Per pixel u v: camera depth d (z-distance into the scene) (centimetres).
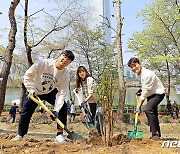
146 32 2286
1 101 984
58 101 512
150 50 2336
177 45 2311
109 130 455
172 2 2081
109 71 500
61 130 516
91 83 593
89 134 578
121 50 1595
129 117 1670
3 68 998
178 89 3231
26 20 1568
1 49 1669
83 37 2681
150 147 436
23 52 2025
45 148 430
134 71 563
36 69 499
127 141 478
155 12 2125
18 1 1070
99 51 2725
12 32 1036
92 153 395
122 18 1664
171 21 2136
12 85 2230
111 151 406
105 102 459
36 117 1708
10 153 400
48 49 2025
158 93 553
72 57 500
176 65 2553
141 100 555
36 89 512
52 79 511
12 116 1988
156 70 3081
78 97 627
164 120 2075
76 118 1989
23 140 526
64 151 409
